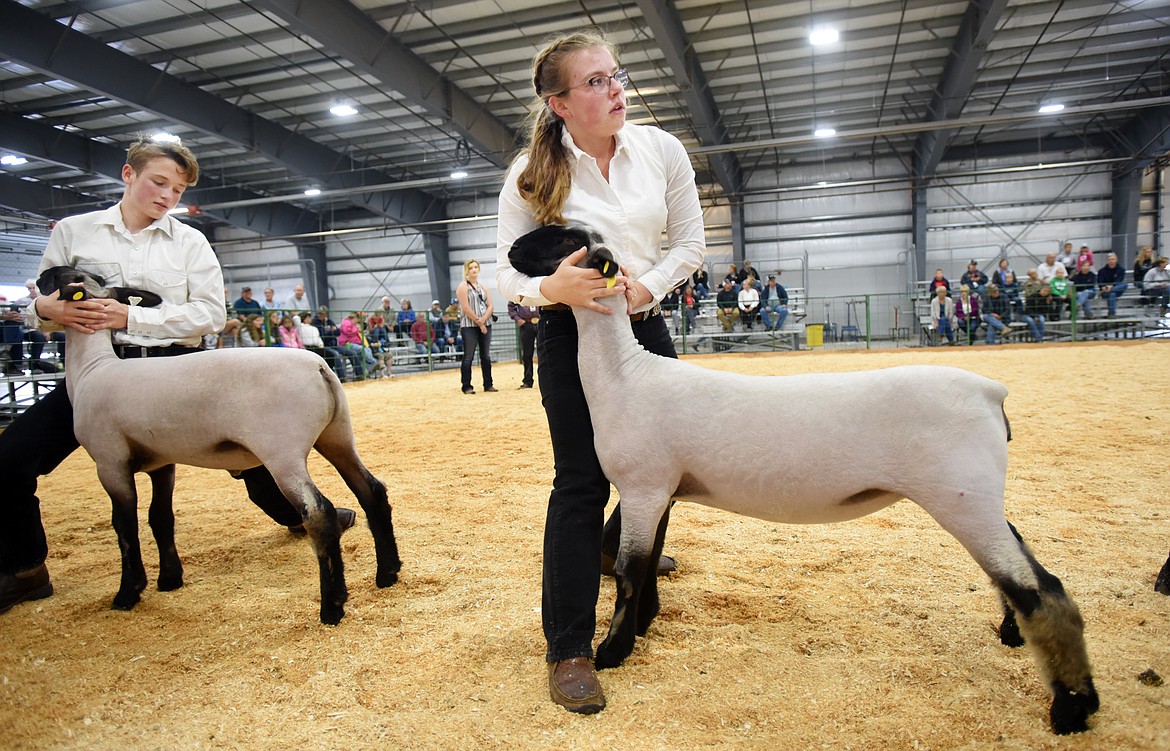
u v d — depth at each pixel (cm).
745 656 250
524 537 396
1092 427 611
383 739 212
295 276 3353
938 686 226
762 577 324
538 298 242
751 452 225
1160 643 243
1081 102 2309
